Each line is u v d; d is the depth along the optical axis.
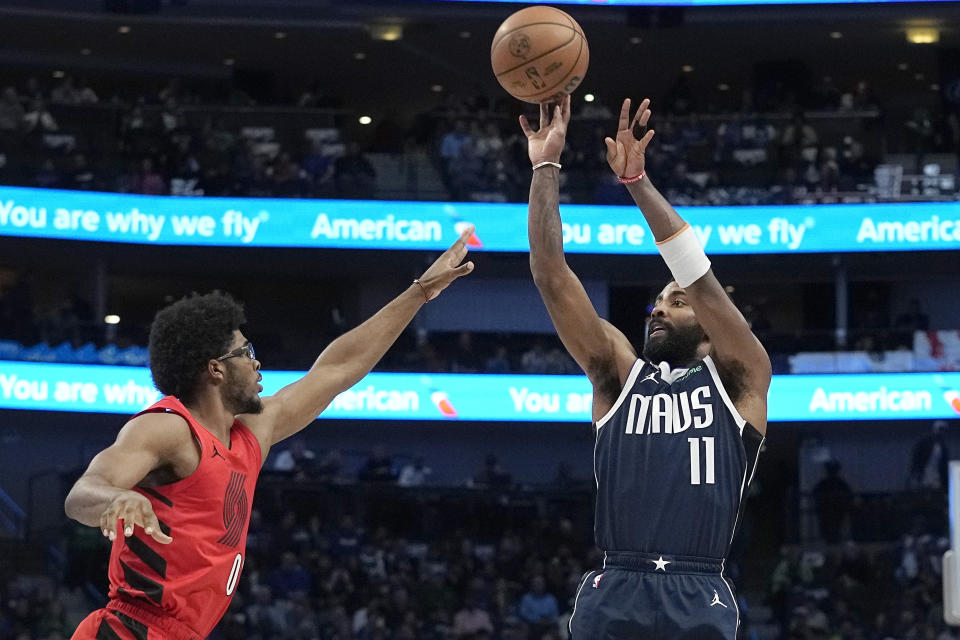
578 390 24.97
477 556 22.02
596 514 4.86
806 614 20.88
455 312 28.73
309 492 22.08
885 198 25.34
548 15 5.41
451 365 25.00
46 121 24.78
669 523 4.65
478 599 21.00
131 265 27.33
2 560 22.47
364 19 27.81
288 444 26.70
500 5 27.36
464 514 22.39
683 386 4.82
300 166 26.45
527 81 5.36
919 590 20.94
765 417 4.83
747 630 21.19
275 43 30.16
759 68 31.64
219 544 4.45
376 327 5.16
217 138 26.08
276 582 20.62
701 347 4.98
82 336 23.80
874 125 27.05
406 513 22.28
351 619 20.33
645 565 4.64
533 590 20.77
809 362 24.55
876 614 21.14
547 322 28.78
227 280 31.98
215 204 25.44
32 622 19.92
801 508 22.30
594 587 4.73
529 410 24.91
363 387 24.72
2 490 24.12
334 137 26.84
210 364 4.49
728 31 28.95
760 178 25.91
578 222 25.62
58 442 25.67
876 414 24.28
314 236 25.62
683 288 4.82
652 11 27.42
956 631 20.38
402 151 27.98
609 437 4.84
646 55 31.06
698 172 26.17
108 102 26.55
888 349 24.72
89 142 25.39
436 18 27.73
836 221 25.41
